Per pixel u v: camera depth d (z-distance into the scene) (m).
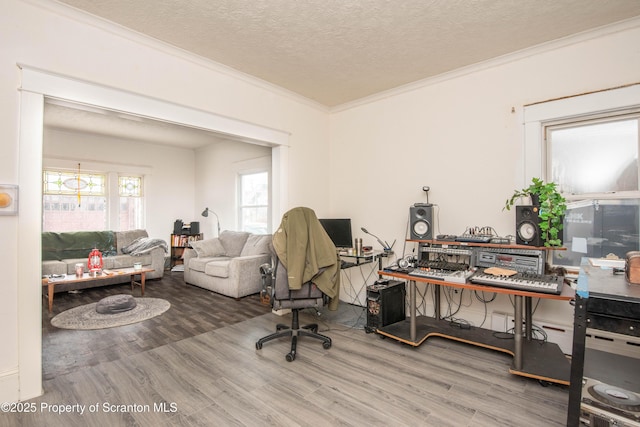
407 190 3.44
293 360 2.39
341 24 2.29
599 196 2.44
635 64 2.26
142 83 2.42
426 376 2.16
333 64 2.92
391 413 1.76
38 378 1.93
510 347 2.41
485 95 2.91
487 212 2.90
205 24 2.28
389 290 2.98
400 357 2.45
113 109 2.28
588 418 1.38
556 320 2.56
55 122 4.78
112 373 2.21
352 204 3.94
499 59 2.79
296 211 2.56
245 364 2.34
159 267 5.32
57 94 2.02
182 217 6.79
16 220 1.87
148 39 2.43
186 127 2.78
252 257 4.40
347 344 2.70
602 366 1.75
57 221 5.29
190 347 2.64
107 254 5.19
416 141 3.36
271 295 2.57
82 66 2.12
